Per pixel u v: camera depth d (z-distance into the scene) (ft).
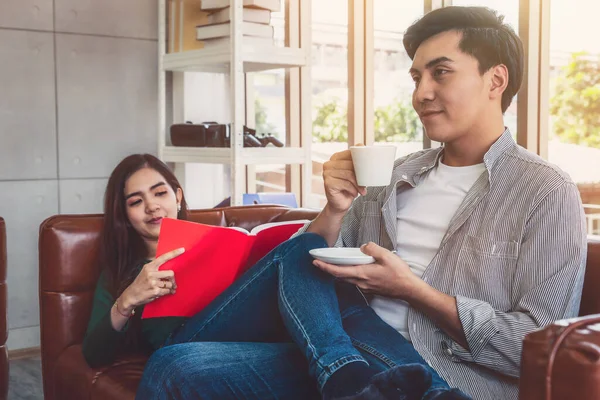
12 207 12.13
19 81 12.10
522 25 9.96
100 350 6.12
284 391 5.12
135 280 5.94
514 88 5.60
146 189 6.73
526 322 4.88
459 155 5.73
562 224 4.99
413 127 12.28
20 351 12.10
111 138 13.03
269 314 5.73
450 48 5.41
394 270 5.06
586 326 3.00
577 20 9.27
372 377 4.38
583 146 9.31
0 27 11.88
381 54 12.85
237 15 11.08
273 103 14.62
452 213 5.66
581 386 2.85
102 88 12.89
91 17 12.71
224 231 5.87
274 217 8.11
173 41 13.01
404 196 6.06
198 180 13.93
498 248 5.22
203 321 5.80
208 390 4.95
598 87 9.03
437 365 5.25
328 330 4.89
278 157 11.90
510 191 5.30
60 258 6.84
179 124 12.68
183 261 5.92
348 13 13.15
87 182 12.83
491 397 5.09
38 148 12.33
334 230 6.13
